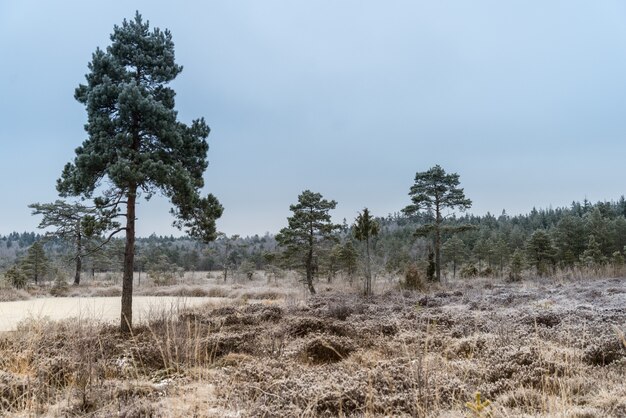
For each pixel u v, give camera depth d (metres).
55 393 5.50
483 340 7.78
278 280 40.28
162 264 54.50
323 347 7.92
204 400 5.00
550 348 6.53
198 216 13.56
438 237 34.25
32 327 9.18
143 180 12.38
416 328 9.82
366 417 4.37
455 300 16.72
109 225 12.14
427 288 23.69
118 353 7.90
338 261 36.66
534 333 8.16
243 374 6.14
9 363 6.64
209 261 80.38
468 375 5.80
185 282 43.03
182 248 92.06
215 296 28.72
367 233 23.34
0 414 4.72
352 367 6.53
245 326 11.05
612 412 4.05
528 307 12.84
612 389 4.82
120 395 5.43
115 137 12.16
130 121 12.63
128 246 12.24
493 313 11.52
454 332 9.06
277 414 4.46
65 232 12.88
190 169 13.95
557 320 9.65
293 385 5.47
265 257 28.95
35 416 4.57
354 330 9.67
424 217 35.56
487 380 5.62
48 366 6.29
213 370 6.60
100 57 12.93
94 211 12.12
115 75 13.09
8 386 5.43
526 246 38.94
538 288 20.77
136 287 35.59
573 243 47.69
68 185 12.27
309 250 26.52
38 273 41.03
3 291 27.19
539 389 5.01
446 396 4.84
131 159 12.28
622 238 52.19
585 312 10.43
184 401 4.97
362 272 28.55
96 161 11.88
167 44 14.12
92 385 5.50
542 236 37.66
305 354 7.79
